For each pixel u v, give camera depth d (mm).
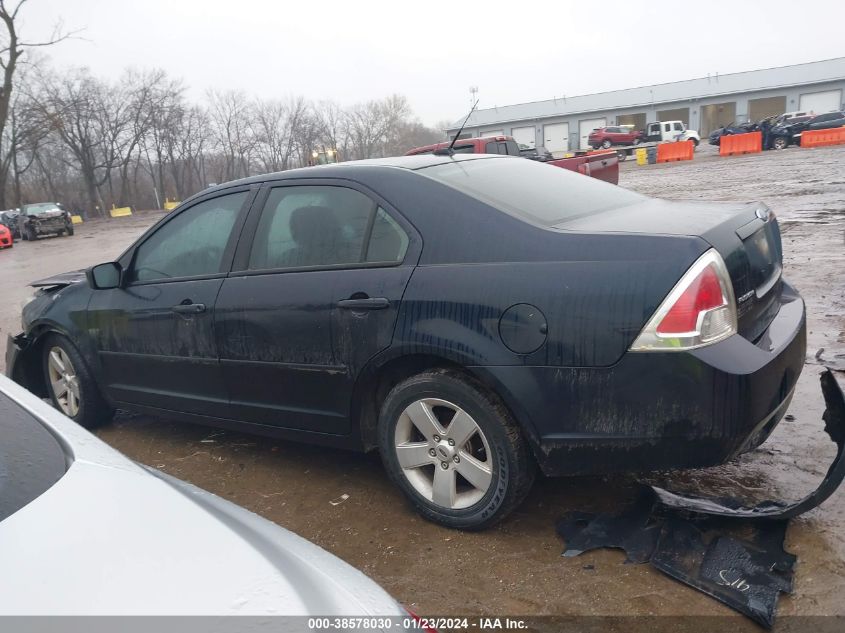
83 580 1324
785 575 2498
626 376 2547
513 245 2801
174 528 1504
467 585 2674
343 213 3279
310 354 3277
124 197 64750
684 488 3227
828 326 5516
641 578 2592
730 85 63438
